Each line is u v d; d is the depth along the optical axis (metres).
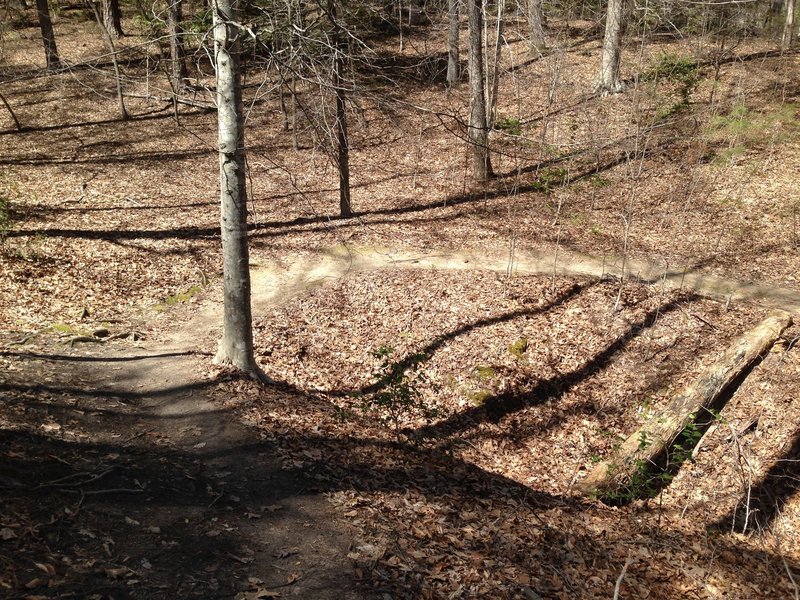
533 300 14.93
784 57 28.92
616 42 25.31
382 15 18.58
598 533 8.66
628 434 11.71
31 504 6.44
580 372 13.01
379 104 9.81
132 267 16.42
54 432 8.39
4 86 29.44
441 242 18.14
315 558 6.60
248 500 7.59
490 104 22.69
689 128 22.69
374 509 7.79
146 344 13.02
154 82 29.06
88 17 36.75
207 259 17.16
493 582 6.70
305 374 12.41
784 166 20.73
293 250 17.80
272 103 28.94
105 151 24.34
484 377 12.60
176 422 9.52
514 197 20.30
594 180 20.45
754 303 14.41
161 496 7.32
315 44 9.07
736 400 11.93
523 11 26.30
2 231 16.62
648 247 17.30
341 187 19.48
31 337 12.48
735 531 9.66
